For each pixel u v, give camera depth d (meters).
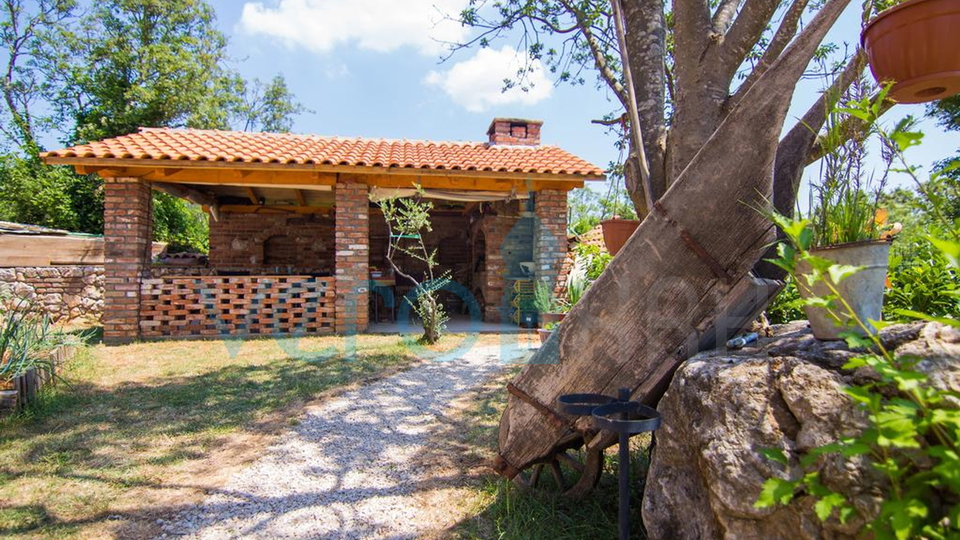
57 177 15.96
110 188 8.42
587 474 2.72
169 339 8.58
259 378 5.93
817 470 1.49
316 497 3.07
